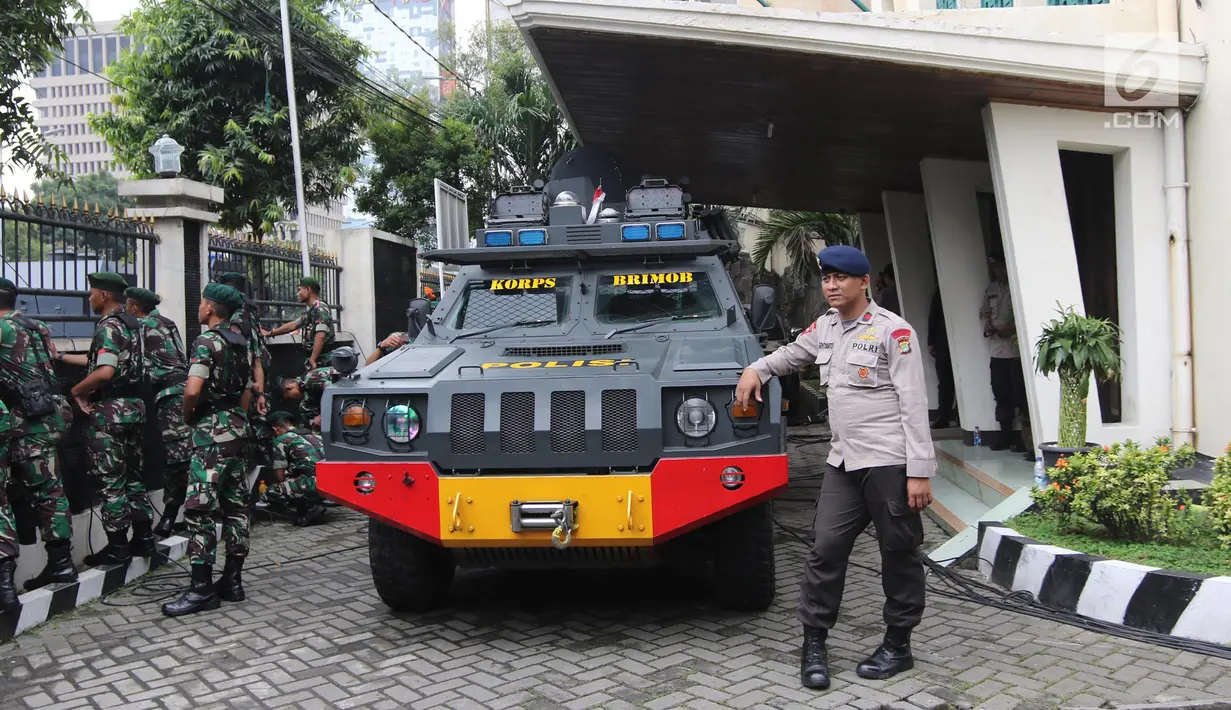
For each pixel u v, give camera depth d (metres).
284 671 4.25
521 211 6.40
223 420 5.38
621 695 3.86
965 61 6.29
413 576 4.91
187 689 4.05
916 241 11.48
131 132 13.86
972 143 8.57
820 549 3.98
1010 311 7.96
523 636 4.71
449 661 4.35
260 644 4.66
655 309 5.63
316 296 8.90
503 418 4.41
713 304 5.64
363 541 7.14
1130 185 6.89
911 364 3.85
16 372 5.10
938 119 7.75
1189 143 6.72
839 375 3.99
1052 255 6.86
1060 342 5.93
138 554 6.15
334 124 15.01
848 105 7.64
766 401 4.32
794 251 17.19
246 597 5.55
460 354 5.17
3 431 4.85
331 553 6.74
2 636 4.73
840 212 15.08
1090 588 4.64
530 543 4.33
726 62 6.85
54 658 4.49
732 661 4.24
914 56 6.29
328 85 14.82
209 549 5.29
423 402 4.55
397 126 18.36
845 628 4.70
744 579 4.76
